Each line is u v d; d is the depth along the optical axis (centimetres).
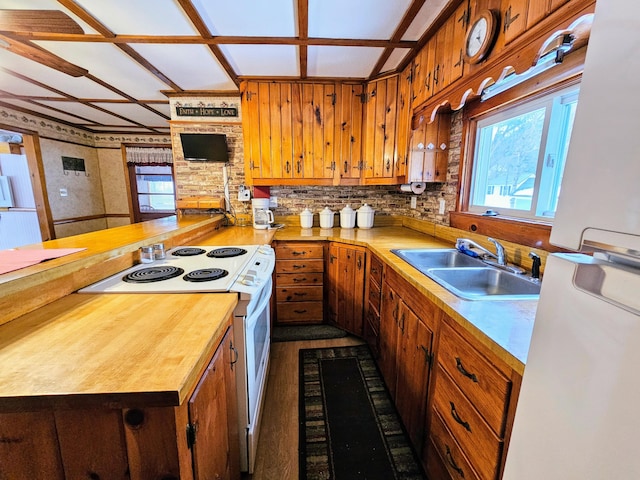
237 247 192
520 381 69
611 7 37
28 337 77
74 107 356
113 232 179
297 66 225
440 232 226
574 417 43
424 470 128
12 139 421
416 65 197
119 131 505
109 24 168
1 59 219
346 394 178
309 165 264
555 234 48
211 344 78
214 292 113
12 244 462
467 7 132
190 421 69
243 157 286
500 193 175
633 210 35
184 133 280
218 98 283
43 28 142
